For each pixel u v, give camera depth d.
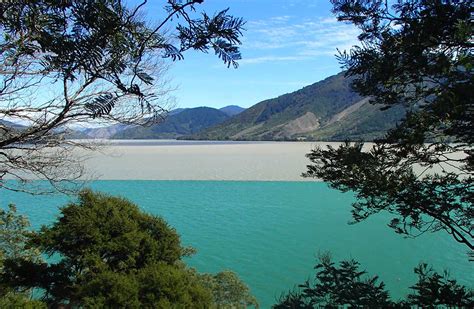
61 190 7.89
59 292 10.90
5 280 10.39
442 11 2.79
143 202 33.16
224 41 1.36
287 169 49.41
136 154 70.19
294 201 33.44
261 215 29.23
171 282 9.03
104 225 11.17
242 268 18.80
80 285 10.08
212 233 24.95
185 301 8.91
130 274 9.52
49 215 29.17
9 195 35.94
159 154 70.50
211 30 1.33
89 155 8.53
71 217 11.18
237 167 51.62
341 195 35.53
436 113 2.94
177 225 26.81
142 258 11.18
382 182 3.44
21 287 11.08
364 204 4.09
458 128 3.09
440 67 2.81
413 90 3.50
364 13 3.27
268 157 64.56
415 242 21.91
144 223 12.07
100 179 41.91
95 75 1.57
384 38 3.31
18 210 30.41
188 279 9.67
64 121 4.83
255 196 35.47
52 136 6.00
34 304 7.73
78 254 10.94
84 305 8.72
